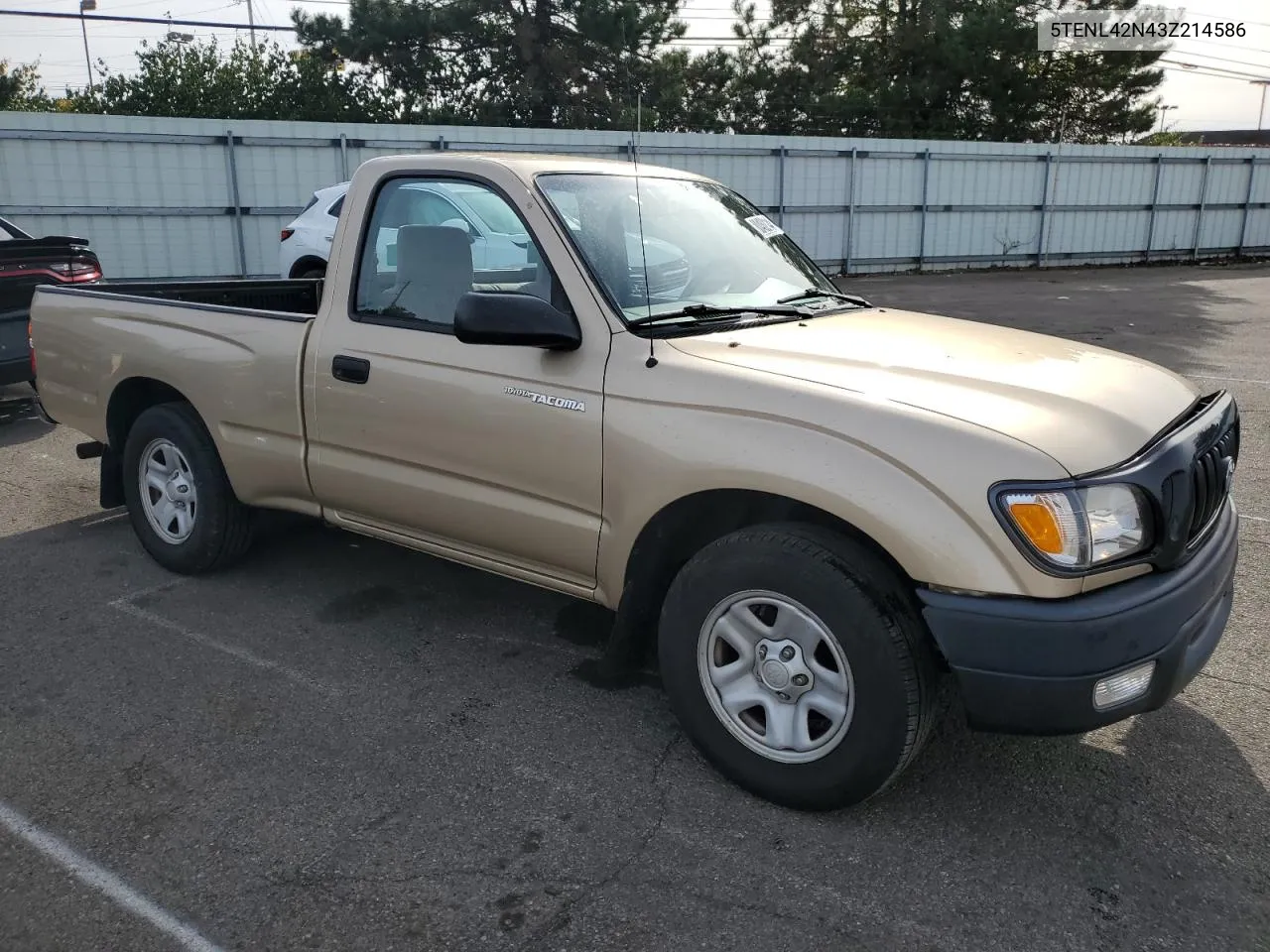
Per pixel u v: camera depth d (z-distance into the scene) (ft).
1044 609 8.38
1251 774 10.46
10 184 49.65
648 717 11.66
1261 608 14.57
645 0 91.35
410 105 96.58
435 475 12.06
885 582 8.98
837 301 13.23
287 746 10.98
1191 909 8.48
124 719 11.51
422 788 10.19
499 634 13.85
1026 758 10.75
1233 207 87.10
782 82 107.96
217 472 14.85
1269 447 22.98
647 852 9.20
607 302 10.71
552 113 91.20
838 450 9.00
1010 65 102.63
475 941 8.09
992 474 8.46
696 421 9.78
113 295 16.02
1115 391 10.05
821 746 9.47
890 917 8.37
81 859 9.07
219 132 53.67
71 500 19.75
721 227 13.21
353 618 14.32
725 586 9.73
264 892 8.65
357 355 12.49
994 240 79.05
